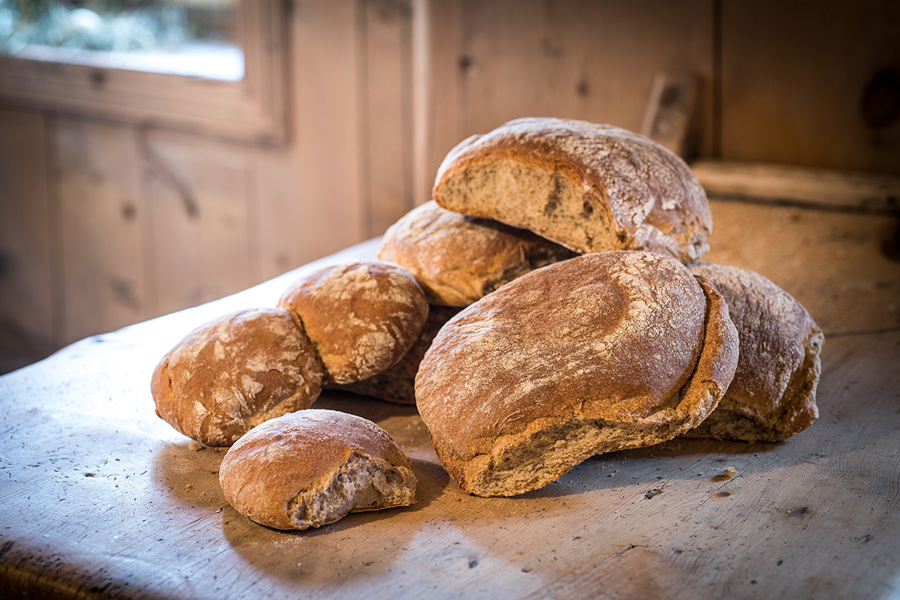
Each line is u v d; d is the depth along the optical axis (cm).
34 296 215
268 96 165
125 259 199
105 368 96
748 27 130
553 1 138
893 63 125
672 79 134
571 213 86
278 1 159
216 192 182
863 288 108
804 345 84
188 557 71
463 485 76
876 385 90
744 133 134
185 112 175
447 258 88
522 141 86
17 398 90
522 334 77
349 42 157
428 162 152
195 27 186
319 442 74
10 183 208
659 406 74
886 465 79
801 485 77
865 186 122
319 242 173
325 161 167
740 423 82
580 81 141
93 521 74
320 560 70
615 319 76
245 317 84
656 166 86
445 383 76
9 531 73
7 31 200
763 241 118
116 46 193
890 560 69
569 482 78
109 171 194
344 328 84
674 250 85
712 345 76
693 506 74
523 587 67
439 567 69
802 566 68
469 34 144
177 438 84
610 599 66
